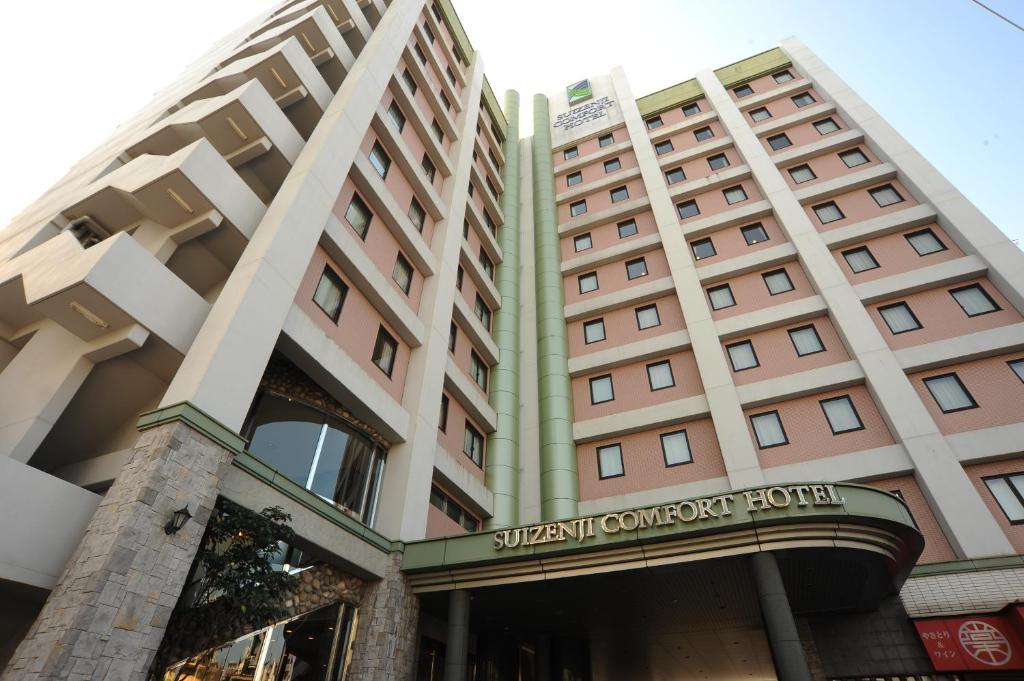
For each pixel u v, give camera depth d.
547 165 35.66
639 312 26.50
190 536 8.91
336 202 17.16
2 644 9.34
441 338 20.11
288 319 13.03
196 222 13.08
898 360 19.48
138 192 12.72
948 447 16.97
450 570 13.52
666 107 35.41
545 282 28.91
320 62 20.52
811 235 24.06
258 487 10.98
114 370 11.52
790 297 23.47
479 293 26.89
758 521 10.98
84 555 8.09
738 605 13.66
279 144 15.67
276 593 9.41
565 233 31.47
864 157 26.48
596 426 23.20
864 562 11.42
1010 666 12.74
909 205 23.69
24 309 12.02
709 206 28.61
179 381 10.22
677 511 11.62
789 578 12.48
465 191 26.56
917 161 24.36
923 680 13.61
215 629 10.00
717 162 30.50
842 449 18.83
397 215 19.73
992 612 13.48
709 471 20.52
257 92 15.38
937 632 13.73
